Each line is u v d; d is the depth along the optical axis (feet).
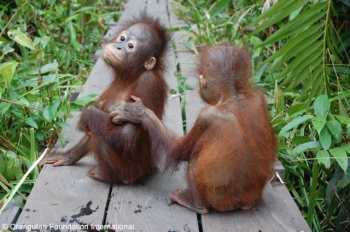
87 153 7.29
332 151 7.02
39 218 6.44
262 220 6.53
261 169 6.35
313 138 7.95
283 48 7.98
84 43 12.34
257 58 10.41
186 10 14.87
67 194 6.82
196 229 6.41
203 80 6.42
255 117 6.31
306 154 8.25
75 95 9.23
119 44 7.03
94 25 13.29
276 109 8.35
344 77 9.04
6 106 7.47
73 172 7.19
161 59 7.20
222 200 6.44
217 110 6.23
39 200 6.69
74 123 8.24
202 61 6.48
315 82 8.18
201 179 6.36
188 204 6.64
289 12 7.84
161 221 6.49
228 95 6.31
